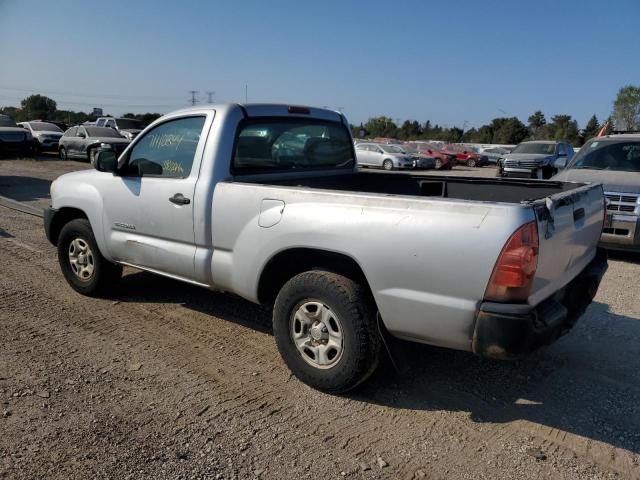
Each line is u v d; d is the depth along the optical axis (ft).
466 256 9.80
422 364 13.64
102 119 98.48
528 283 9.75
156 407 11.38
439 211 10.14
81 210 17.30
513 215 9.52
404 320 10.68
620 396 12.25
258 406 11.54
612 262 25.23
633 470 9.66
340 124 17.76
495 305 9.68
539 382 12.85
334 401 11.84
